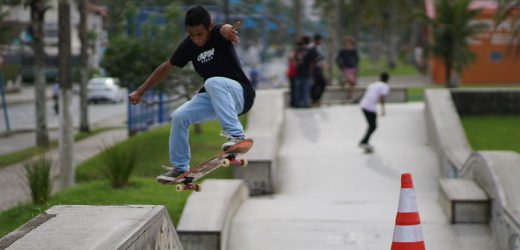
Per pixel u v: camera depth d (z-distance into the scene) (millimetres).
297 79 29906
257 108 26266
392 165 22094
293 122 27344
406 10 84250
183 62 9078
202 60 8805
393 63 98750
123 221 9242
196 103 8875
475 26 48969
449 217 15516
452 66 49375
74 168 23484
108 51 29422
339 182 20844
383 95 22938
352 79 33656
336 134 25969
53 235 8555
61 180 23188
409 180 9789
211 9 37281
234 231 15320
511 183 14336
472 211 15250
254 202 18203
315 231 15328
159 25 29516
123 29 32500
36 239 8398
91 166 25812
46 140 36500
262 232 15281
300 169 21812
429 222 15602
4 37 35562
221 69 8742
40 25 36250
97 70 76500
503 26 59531
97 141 37719
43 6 36344
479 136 24281
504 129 25359
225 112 8500
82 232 8695
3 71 39281
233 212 16281
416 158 22672
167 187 18094
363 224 15789
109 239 8336
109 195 16859
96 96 67188
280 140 24688
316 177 21234
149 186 18188
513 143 23078
